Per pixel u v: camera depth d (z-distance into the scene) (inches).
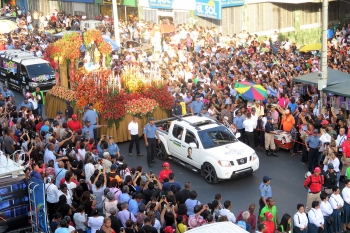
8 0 2271.2
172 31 1418.6
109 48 954.7
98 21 1627.7
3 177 508.4
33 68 1114.7
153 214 499.5
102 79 863.7
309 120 765.3
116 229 498.0
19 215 517.3
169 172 643.5
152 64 1085.1
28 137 708.7
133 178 605.0
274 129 838.5
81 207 511.8
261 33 1533.0
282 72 1019.9
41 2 2100.1
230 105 853.2
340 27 1592.0
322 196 562.9
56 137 739.4
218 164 695.1
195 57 1201.4
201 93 917.8
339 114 800.9
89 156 630.5
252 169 713.0
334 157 655.1
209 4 1434.5
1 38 1518.2
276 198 670.5
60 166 607.8
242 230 421.7
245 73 1015.6
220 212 519.8
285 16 1579.7
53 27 1806.1
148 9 1621.6
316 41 1673.2
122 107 848.9
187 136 749.3
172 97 896.3
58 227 480.7
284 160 794.2
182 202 559.5
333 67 1079.6
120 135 862.5
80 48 941.8
